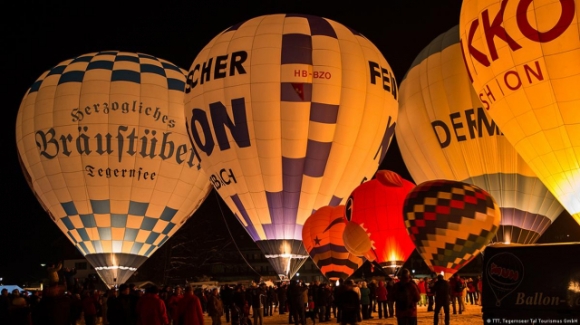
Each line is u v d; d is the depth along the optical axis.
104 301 16.36
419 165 23.83
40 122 24.55
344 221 19.69
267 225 21.61
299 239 21.59
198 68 22.27
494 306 8.24
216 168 22.00
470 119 21.92
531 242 21.47
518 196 21.36
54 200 24.69
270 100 20.86
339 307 9.92
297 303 14.45
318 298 15.98
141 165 24.52
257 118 20.89
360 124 21.53
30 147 24.73
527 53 15.38
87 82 24.70
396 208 17.39
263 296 21.19
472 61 17.19
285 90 20.86
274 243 21.56
